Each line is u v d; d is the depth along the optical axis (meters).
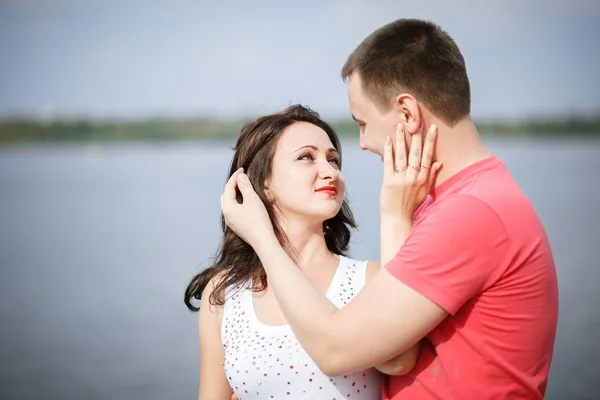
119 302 8.68
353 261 2.12
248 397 1.98
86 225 16.72
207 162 54.34
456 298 1.58
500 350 1.62
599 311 7.39
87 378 5.88
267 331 1.98
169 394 5.46
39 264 11.56
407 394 1.73
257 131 2.11
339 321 1.59
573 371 5.64
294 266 1.75
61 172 45.28
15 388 5.65
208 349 2.16
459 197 1.62
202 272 2.26
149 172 41.69
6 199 24.70
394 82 1.68
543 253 1.64
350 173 25.67
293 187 2.04
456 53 1.70
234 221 1.91
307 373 1.92
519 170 30.55
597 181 23.80
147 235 14.43
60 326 7.66
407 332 1.57
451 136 1.70
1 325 7.77
